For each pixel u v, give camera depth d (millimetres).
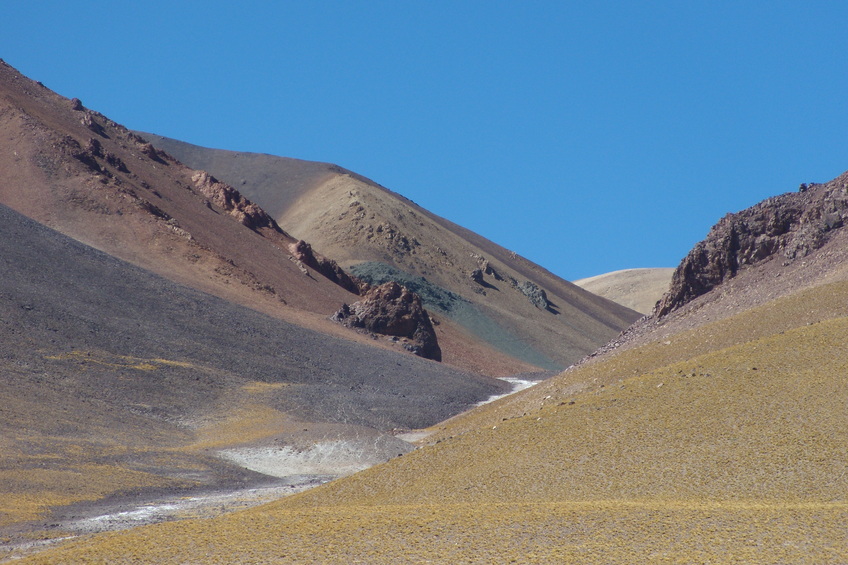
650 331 109812
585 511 41031
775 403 53031
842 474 44000
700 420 53062
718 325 84312
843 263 86562
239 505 66875
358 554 37406
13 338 110000
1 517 60625
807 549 34688
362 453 91188
